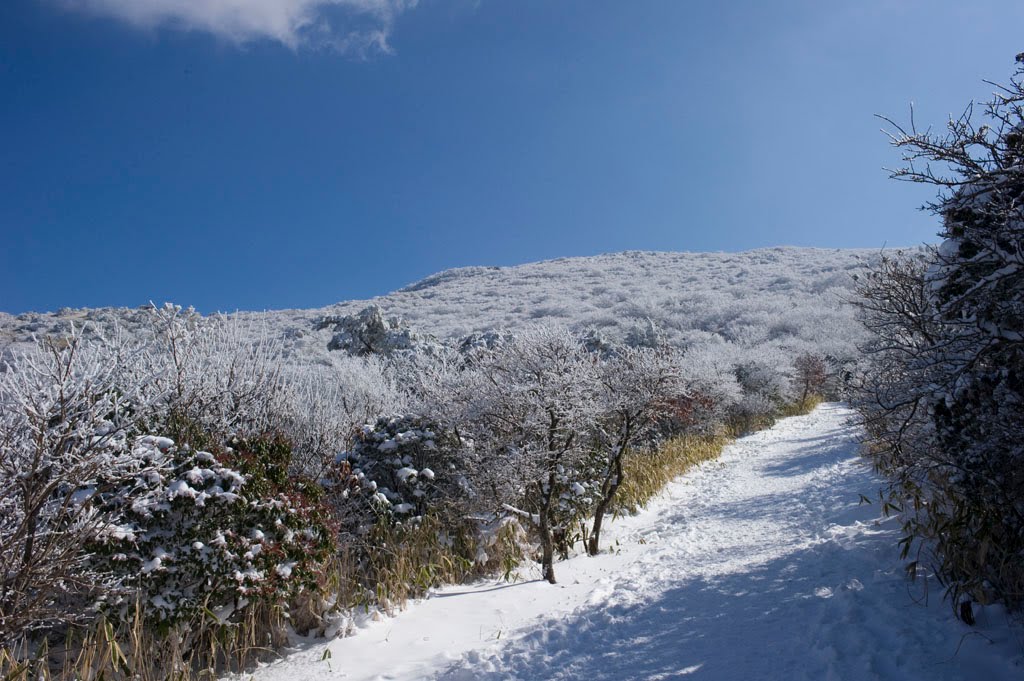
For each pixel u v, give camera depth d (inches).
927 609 157.5
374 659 185.9
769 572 212.8
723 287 2422.5
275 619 194.7
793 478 448.8
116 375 215.6
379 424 310.8
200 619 177.9
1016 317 138.7
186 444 193.0
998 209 134.6
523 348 306.0
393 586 230.5
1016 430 147.3
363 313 745.0
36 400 148.4
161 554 170.1
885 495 304.2
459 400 301.0
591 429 317.7
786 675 137.9
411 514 283.6
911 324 209.3
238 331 317.4
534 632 187.6
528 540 311.9
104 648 164.7
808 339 1475.1
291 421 303.1
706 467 579.2
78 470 150.8
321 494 226.1
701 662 151.8
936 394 171.6
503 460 282.7
